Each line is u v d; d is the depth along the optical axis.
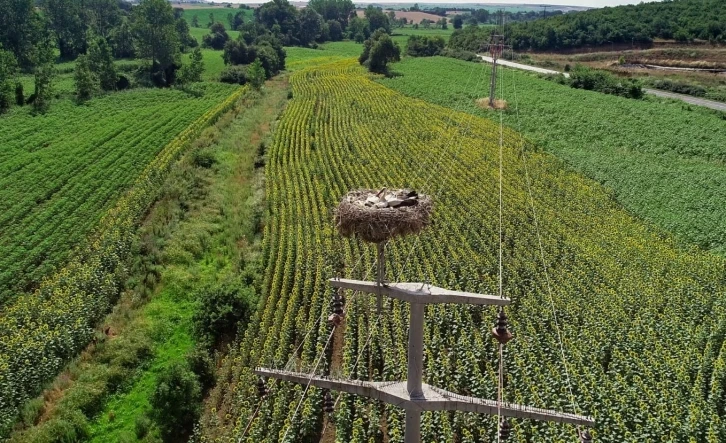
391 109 83.25
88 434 25.80
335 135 70.69
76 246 41.91
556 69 125.25
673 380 25.91
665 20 137.00
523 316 31.03
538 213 46.38
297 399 25.50
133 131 71.06
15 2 111.88
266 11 196.88
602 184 54.00
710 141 66.62
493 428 23.28
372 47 120.44
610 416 23.17
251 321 32.25
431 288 11.34
